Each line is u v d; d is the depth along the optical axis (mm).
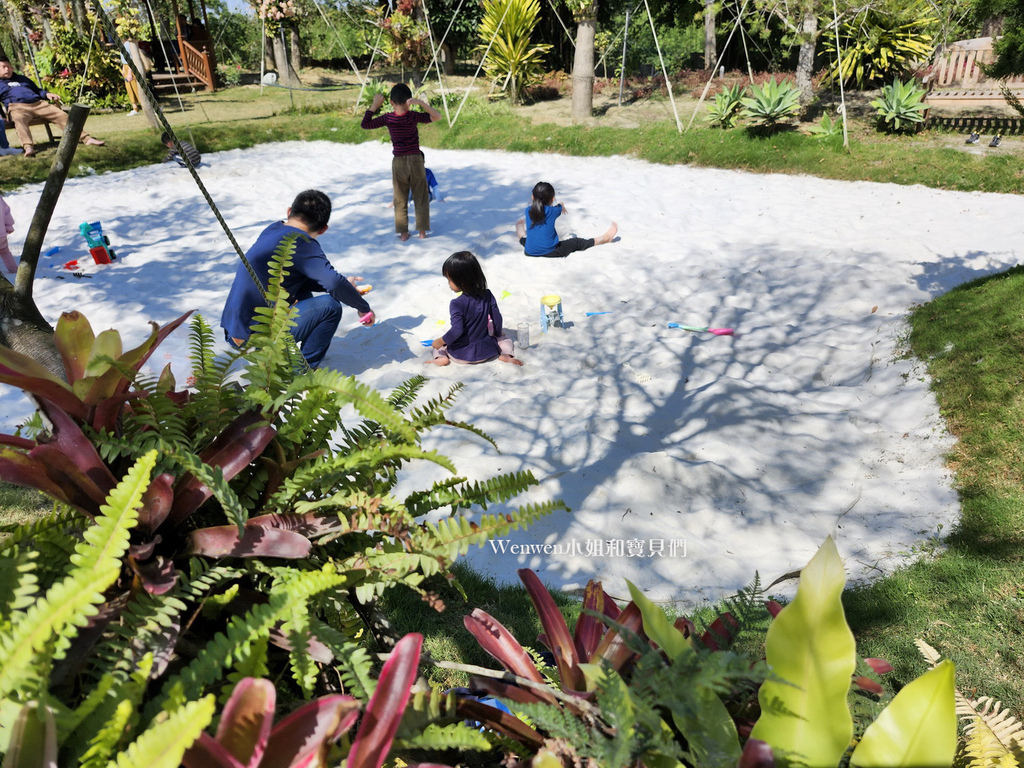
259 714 777
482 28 15758
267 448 1244
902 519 3836
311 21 24203
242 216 9219
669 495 4105
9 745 695
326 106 16672
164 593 990
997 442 4227
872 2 12109
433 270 7355
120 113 16344
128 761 711
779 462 4414
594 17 13633
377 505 1130
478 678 1202
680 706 913
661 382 5316
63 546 1069
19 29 19594
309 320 5109
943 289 6395
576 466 4371
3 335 1608
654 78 17547
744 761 866
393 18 18562
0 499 3410
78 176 11016
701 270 7223
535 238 7586
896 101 11133
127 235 8430
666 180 10625
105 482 1097
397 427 1094
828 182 10125
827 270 6980
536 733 1117
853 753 1027
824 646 978
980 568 3352
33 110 11523
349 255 7816
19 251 7836
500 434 4680
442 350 5723
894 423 4727
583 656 1213
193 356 1237
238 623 931
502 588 3338
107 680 808
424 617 3035
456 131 13969
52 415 1084
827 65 17328
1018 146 10508
